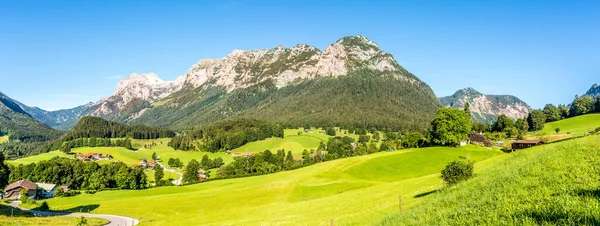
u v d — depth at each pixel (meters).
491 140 173.12
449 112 131.25
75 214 92.19
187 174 176.12
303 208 59.72
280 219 51.78
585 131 153.62
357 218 40.47
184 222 62.38
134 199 107.94
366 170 104.81
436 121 133.75
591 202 15.83
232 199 90.38
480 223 17.08
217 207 84.31
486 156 113.31
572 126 176.38
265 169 169.50
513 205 18.67
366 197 58.34
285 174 125.88
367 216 39.97
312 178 102.62
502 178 27.27
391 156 114.94
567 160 27.44
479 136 164.50
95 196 124.75
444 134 130.00
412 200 43.00
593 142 32.81
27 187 146.25
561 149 33.25
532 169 27.00
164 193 121.69
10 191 144.12
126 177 162.88
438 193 36.56
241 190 100.69
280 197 85.44
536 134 176.38
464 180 38.84
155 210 89.19
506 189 22.94
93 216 88.31
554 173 24.27
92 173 175.88
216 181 138.25
